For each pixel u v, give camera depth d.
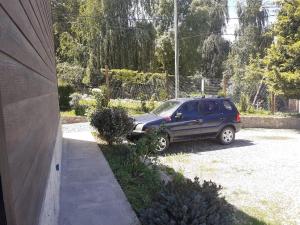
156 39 24.42
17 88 1.53
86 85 21.23
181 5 26.20
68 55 23.19
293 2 14.27
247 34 27.19
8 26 1.42
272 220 4.70
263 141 10.93
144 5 24.66
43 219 2.28
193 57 26.16
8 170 1.20
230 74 25.45
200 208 3.16
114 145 8.24
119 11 23.70
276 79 14.52
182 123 9.14
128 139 8.76
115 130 8.10
